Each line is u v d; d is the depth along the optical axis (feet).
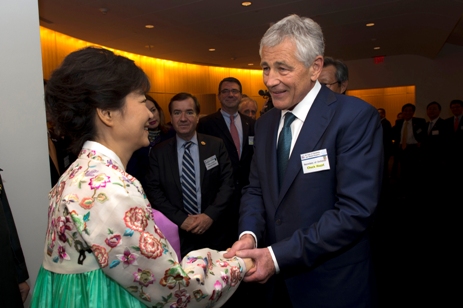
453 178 20.13
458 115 20.61
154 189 7.59
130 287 2.43
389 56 35.17
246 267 3.45
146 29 23.02
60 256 2.54
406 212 16.25
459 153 20.03
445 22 21.81
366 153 3.74
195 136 7.98
